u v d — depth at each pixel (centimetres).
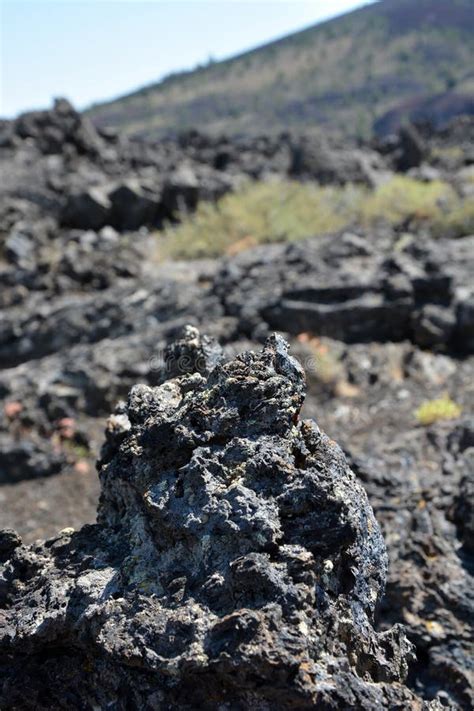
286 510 243
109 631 238
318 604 232
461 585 427
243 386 270
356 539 259
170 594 240
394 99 14088
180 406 287
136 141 2695
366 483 505
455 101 12662
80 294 1299
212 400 272
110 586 255
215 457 258
